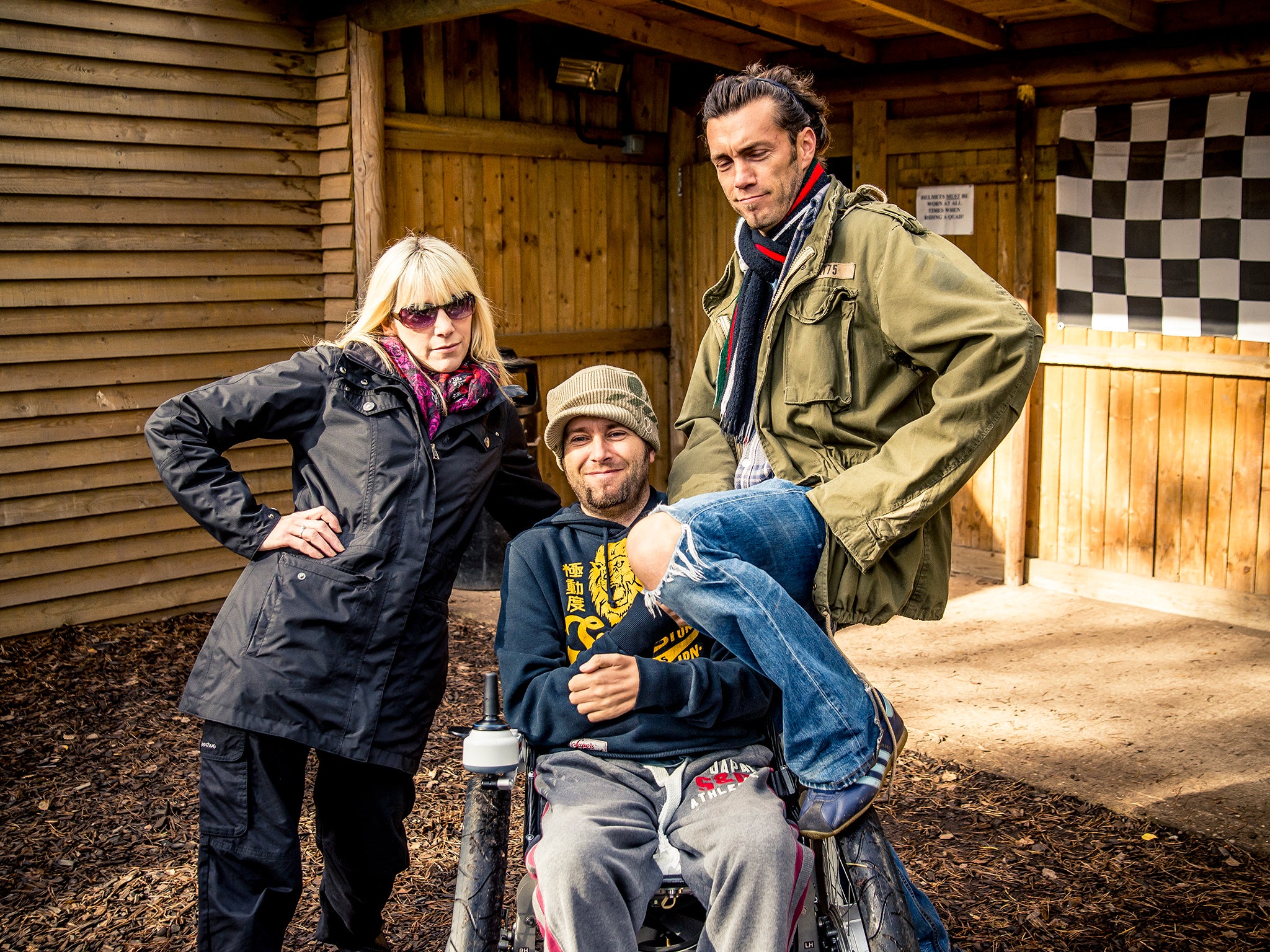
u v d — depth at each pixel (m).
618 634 2.21
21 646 4.98
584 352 7.19
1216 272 5.20
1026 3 5.21
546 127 6.75
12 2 4.75
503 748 2.08
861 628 5.49
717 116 2.27
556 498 2.81
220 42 5.37
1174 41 5.18
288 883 2.32
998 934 2.82
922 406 2.26
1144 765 3.86
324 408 2.43
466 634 5.41
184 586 5.61
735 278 2.55
